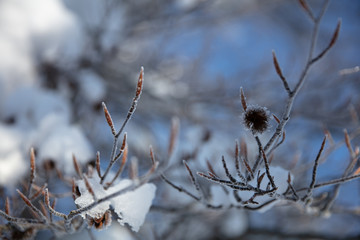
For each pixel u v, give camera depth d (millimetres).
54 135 2945
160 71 5527
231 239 4691
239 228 4688
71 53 4617
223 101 4473
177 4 5082
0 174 2516
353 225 4465
